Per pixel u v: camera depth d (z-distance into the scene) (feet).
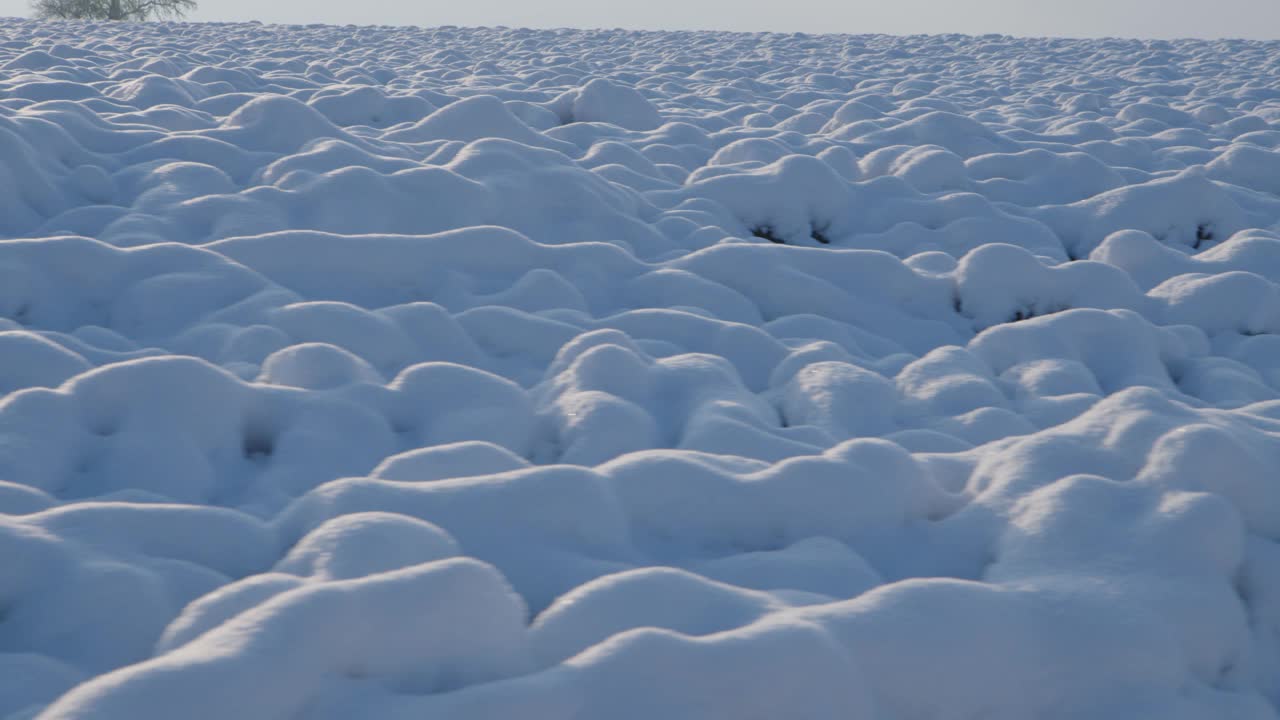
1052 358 11.15
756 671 4.92
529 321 11.10
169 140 15.64
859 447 7.54
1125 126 24.85
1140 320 11.80
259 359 9.66
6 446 7.24
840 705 5.04
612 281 12.98
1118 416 7.80
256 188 13.92
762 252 13.44
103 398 7.89
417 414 8.75
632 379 9.62
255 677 4.44
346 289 11.97
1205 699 5.81
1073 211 17.30
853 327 12.70
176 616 5.71
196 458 7.72
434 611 4.97
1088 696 5.65
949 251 15.96
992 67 38.58
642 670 4.82
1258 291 12.82
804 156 16.84
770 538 7.16
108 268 11.04
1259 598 6.63
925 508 7.48
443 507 6.49
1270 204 18.57
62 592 5.64
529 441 8.74
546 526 6.57
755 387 10.91
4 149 13.24
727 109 25.64
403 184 14.16
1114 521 6.69
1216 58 40.83
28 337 8.87
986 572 6.66
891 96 30.27
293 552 5.87
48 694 5.05
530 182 15.07
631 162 18.03
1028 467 7.48
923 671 5.38
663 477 7.13
